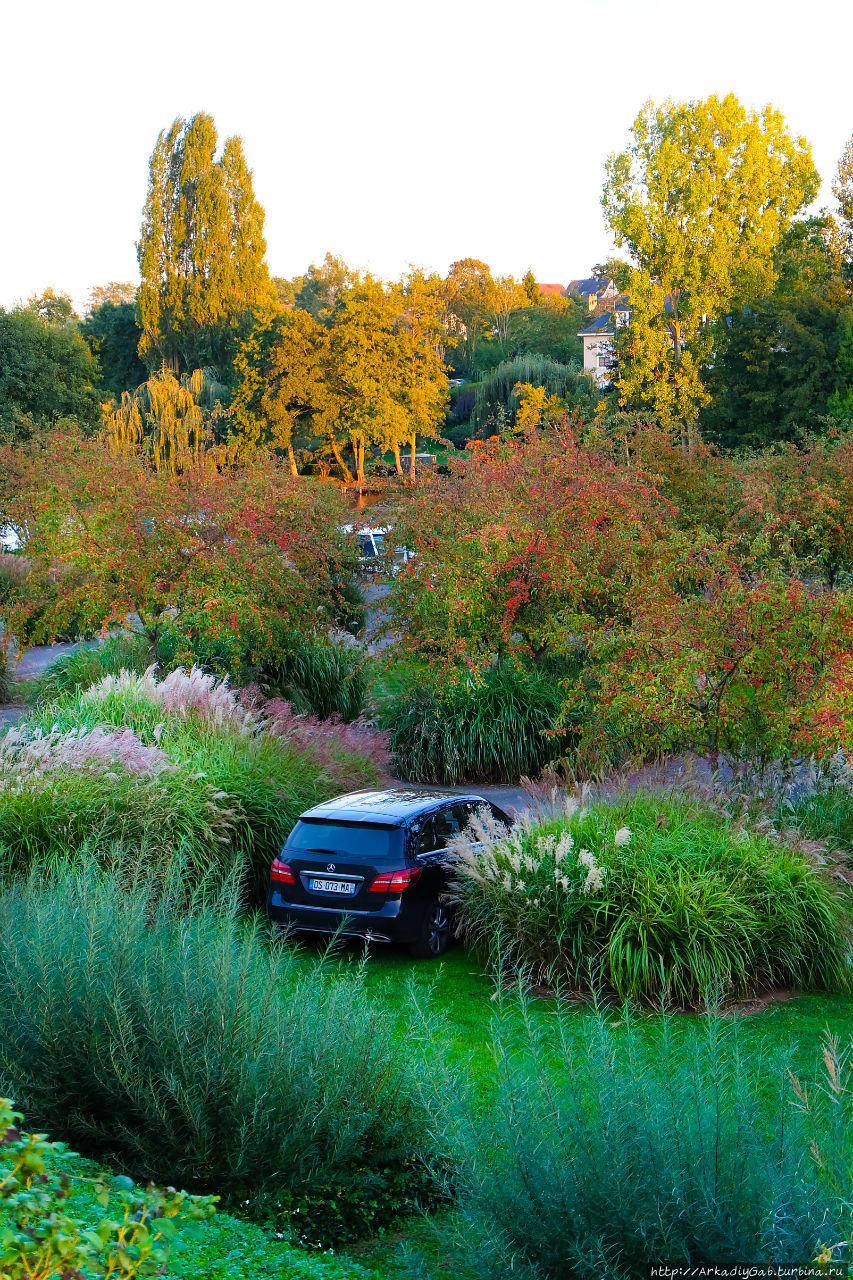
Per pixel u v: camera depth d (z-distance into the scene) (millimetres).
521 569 18141
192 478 19922
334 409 70688
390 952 11352
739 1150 4867
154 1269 3514
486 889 10711
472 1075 7848
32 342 53531
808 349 47656
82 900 7723
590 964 9914
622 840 10305
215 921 8078
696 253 60438
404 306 73500
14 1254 3209
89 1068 6426
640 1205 4734
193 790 12383
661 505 20562
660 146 60875
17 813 11281
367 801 11852
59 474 24562
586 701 14109
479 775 18406
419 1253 5738
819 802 12594
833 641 12375
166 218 92562
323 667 21453
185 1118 6207
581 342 113500
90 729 14320
